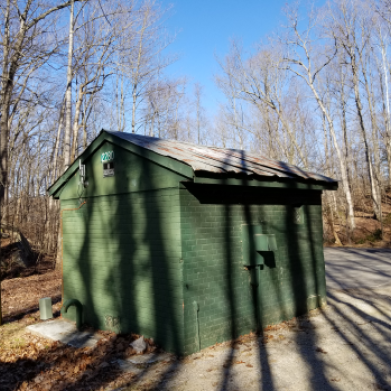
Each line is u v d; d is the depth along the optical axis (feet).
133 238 19.95
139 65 73.20
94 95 66.85
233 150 29.07
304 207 25.39
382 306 25.84
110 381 14.88
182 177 17.17
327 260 56.18
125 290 20.36
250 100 94.63
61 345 19.81
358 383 13.94
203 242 18.37
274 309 22.03
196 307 17.66
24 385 14.76
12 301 31.58
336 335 19.76
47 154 105.81
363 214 99.76
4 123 51.26
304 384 14.03
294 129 102.73
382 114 101.65
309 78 83.76
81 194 23.35
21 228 62.13
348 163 109.19
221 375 15.06
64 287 25.07
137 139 21.26
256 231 20.80
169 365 16.22
